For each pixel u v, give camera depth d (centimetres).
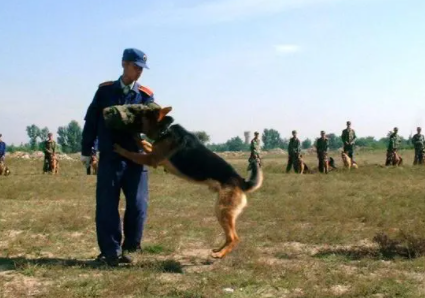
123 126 623
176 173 646
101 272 587
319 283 550
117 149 639
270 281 555
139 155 636
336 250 726
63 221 935
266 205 1187
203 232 856
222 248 630
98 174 645
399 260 655
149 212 1095
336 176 2181
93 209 1116
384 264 639
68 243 768
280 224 933
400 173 2275
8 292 513
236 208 635
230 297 499
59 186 1656
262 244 777
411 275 587
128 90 652
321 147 2525
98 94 653
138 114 629
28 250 713
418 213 1040
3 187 1583
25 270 588
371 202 1220
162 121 636
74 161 3659
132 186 665
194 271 604
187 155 640
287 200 1275
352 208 1111
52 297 493
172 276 579
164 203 1243
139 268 596
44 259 658
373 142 8656
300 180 1942
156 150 635
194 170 640
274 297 505
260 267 602
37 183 1759
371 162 3450
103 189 638
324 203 1211
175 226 909
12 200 1318
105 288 525
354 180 1967
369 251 700
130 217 678
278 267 609
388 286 532
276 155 6391
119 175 645
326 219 1002
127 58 640
